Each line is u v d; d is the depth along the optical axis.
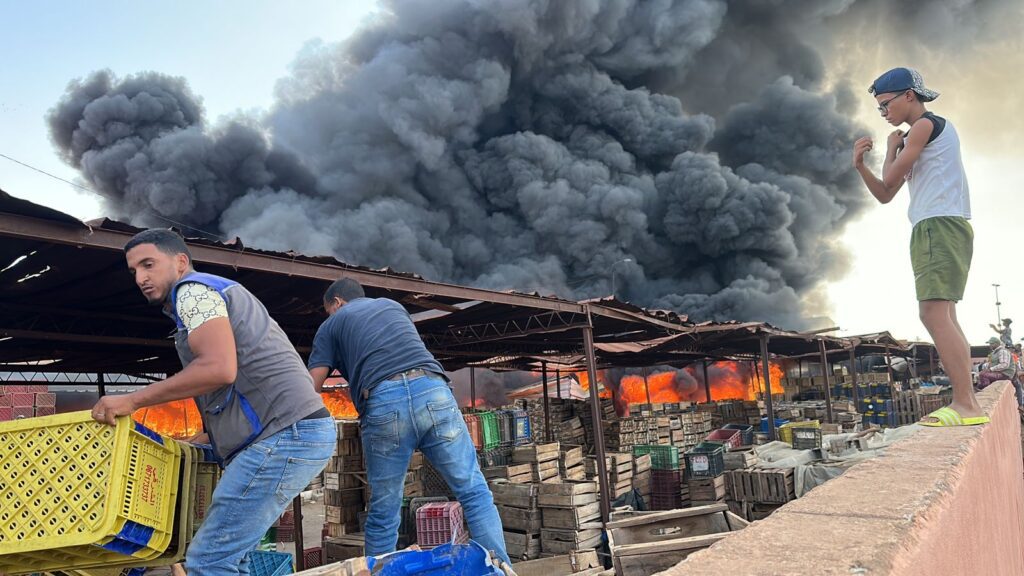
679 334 13.98
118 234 5.13
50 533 1.94
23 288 6.84
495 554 3.21
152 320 8.89
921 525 1.21
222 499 2.26
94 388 26.41
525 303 9.30
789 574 0.96
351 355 3.38
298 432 2.34
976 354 42.69
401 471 3.32
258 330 2.36
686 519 4.14
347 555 8.78
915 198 3.00
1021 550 3.33
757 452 11.68
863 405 24.66
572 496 8.62
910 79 3.02
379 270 7.18
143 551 2.12
